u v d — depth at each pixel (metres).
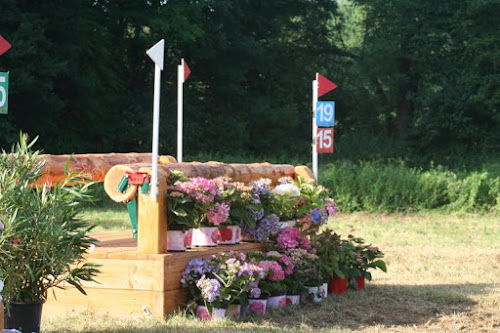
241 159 33.25
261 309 7.59
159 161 10.09
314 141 10.34
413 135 40.12
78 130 31.23
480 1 37.03
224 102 38.66
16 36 24.94
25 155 6.15
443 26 40.47
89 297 7.28
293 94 42.00
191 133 35.47
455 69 40.19
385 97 45.09
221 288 7.15
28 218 5.71
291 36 42.59
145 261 7.10
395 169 24.36
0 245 5.69
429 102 38.97
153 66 36.09
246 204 8.10
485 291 9.62
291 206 8.96
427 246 14.80
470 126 38.28
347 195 22.70
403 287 9.77
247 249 8.33
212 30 36.00
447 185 23.39
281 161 35.16
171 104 35.22
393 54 41.31
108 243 8.33
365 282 10.23
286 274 8.16
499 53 37.59
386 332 7.08
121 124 33.12
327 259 8.84
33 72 25.89
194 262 7.29
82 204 6.31
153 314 7.06
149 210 7.16
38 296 6.07
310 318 7.60
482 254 13.61
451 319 7.80
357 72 44.16
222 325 6.85
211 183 7.46
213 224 7.85
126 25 35.91
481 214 22.81
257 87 41.62
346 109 43.94
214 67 37.44
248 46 36.91
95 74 31.77
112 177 7.29
